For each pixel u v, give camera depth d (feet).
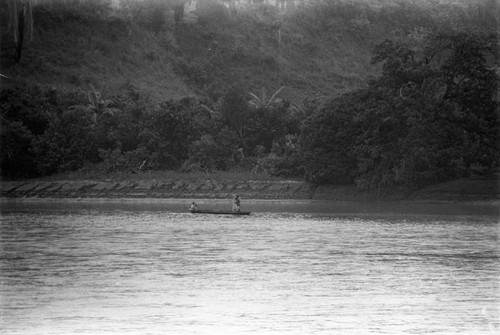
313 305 207.51
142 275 251.80
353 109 644.27
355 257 294.87
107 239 355.36
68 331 181.27
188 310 201.26
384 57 651.66
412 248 323.37
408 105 618.44
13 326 185.47
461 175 633.61
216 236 369.09
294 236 371.56
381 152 622.95
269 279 245.04
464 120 631.56
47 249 318.86
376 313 199.41
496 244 338.54
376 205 609.01
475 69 640.58
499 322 191.31
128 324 187.21
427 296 219.61
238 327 184.85
